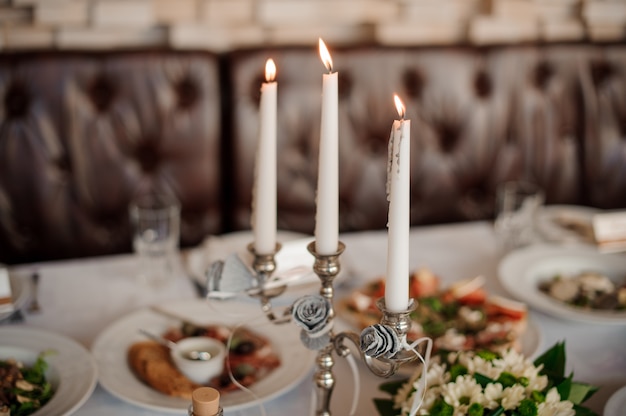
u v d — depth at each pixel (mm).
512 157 1446
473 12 1528
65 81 1196
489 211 1459
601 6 1573
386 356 485
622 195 1526
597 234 1039
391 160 483
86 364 704
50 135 1205
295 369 717
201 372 687
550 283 949
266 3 1390
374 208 1385
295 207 1350
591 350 790
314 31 1451
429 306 825
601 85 1477
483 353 610
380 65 1335
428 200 1421
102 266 973
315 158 1331
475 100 1398
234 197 1324
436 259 1025
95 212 1262
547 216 1186
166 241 956
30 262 1253
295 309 528
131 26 1339
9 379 676
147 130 1252
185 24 1359
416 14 1482
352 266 971
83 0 1306
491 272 992
